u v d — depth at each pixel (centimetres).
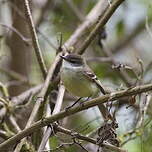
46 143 937
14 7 1412
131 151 1246
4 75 1573
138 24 1816
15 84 1472
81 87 989
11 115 1158
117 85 1418
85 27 1327
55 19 1609
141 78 1089
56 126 924
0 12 1598
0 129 1119
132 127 1152
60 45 1198
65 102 1424
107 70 1612
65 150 995
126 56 1803
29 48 1528
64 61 1014
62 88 1065
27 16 1081
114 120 881
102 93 1005
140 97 1114
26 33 1478
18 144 934
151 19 1675
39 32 1414
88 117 1496
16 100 1232
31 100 1218
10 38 1468
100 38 1435
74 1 1770
